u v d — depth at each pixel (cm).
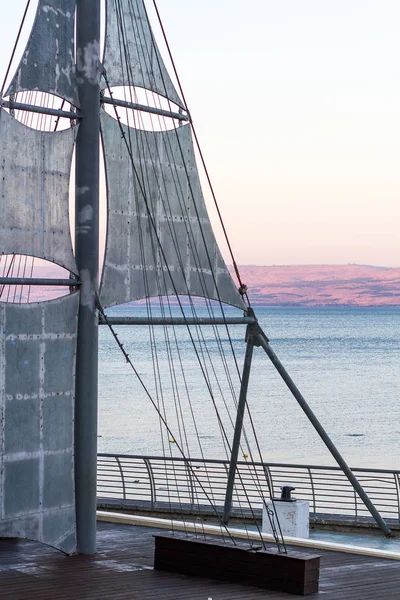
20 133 2712
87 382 2844
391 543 3309
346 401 15838
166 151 3098
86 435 2841
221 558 2538
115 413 14200
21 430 2703
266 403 15550
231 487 3425
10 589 2397
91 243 2853
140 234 3006
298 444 10644
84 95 2845
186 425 12656
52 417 2778
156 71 3062
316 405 15212
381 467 8688
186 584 2483
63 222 2820
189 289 3127
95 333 2862
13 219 2700
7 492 2664
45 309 2761
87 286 2852
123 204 2961
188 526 3272
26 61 2708
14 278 2698
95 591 2388
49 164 2784
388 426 12350
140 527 3303
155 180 3059
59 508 2792
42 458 2752
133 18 2992
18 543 2986
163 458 3794
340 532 3497
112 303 2916
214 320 3147
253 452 9950
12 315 2681
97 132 2861
